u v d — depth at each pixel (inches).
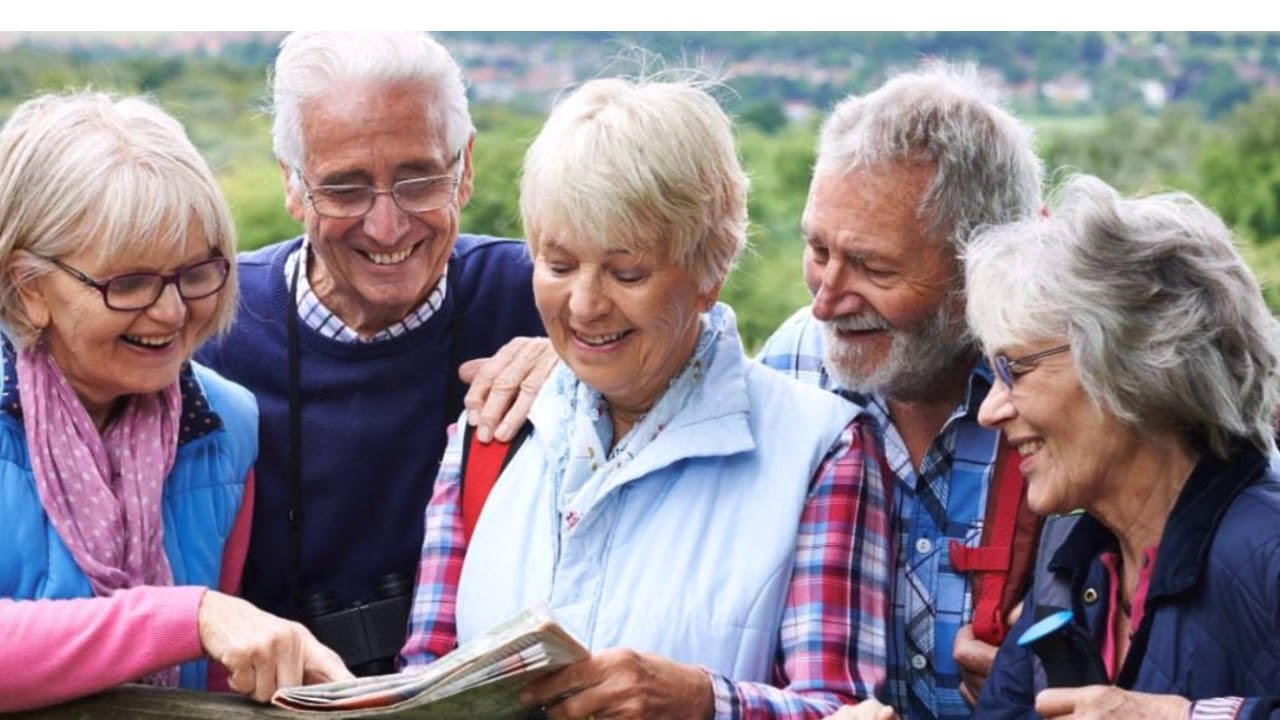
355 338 133.1
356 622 129.6
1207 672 96.7
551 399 118.6
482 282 138.1
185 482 116.8
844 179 120.7
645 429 114.3
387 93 126.8
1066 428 101.4
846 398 128.0
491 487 118.8
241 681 104.0
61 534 109.0
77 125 108.0
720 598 111.0
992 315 102.8
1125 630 104.4
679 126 109.0
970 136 119.8
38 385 109.9
